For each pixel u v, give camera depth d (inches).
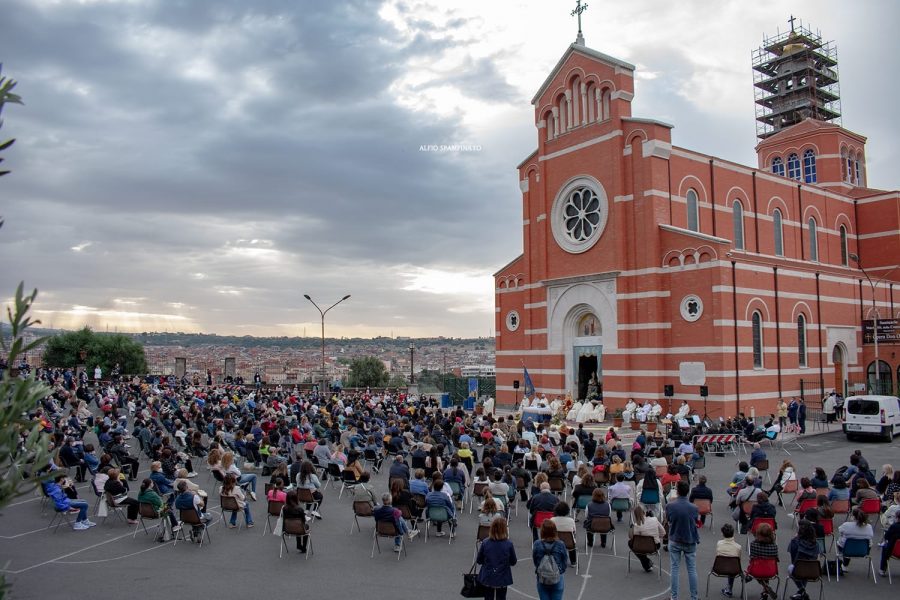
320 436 1214.3
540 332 2052.2
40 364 4062.5
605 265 1857.8
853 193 2645.2
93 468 1003.9
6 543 729.0
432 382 3693.4
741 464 838.5
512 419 1660.9
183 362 3117.6
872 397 1477.6
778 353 1772.9
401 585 596.1
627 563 665.0
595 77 1910.7
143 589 584.1
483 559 474.3
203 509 775.1
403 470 837.2
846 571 639.8
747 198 2113.7
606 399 1827.0
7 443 231.1
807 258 2330.2
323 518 844.0
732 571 555.5
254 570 637.9
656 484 783.7
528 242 2107.5
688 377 1683.1
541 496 681.6
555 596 468.1
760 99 3036.4
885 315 2218.3
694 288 1689.2
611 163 1854.1
